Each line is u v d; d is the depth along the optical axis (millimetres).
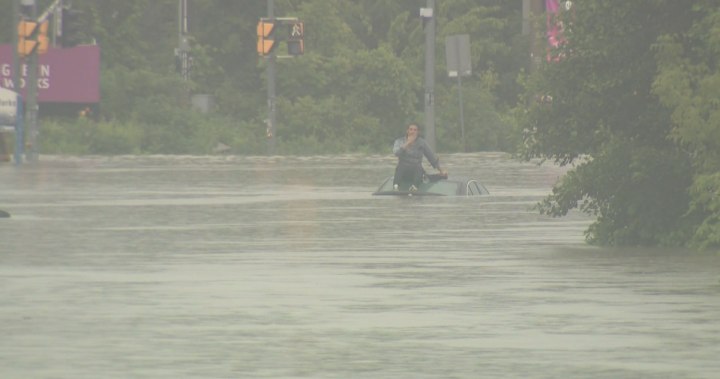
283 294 39656
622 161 56500
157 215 73500
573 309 36500
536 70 58812
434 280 43281
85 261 49406
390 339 31531
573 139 58156
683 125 50562
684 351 29938
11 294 39656
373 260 49781
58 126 197500
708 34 52250
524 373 27391
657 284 42188
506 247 55250
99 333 32312
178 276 44438
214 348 30281
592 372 27484
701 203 53969
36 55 155750
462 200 86000
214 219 70562
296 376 27062
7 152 153000
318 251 53406
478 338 31703
